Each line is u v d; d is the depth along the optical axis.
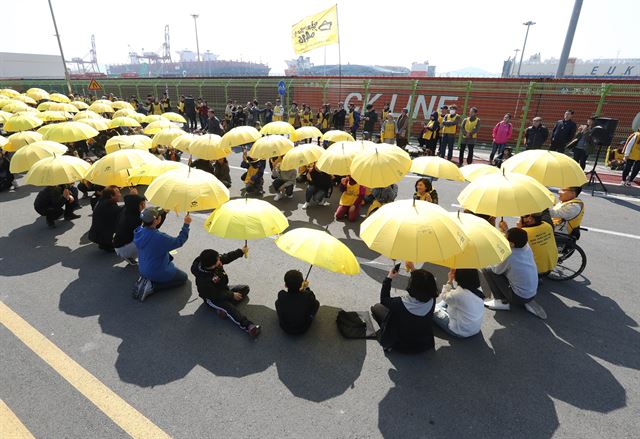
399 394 3.65
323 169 6.76
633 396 3.66
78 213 8.33
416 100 18.53
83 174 6.36
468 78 17.05
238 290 5.18
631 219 8.21
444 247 3.44
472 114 12.81
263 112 20.12
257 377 3.83
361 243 7.10
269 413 3.42
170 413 3.39
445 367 4.00
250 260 6.29
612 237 7.27
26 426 3.25
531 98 15.75
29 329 4.48
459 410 3.48
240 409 3.45
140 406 3.46
